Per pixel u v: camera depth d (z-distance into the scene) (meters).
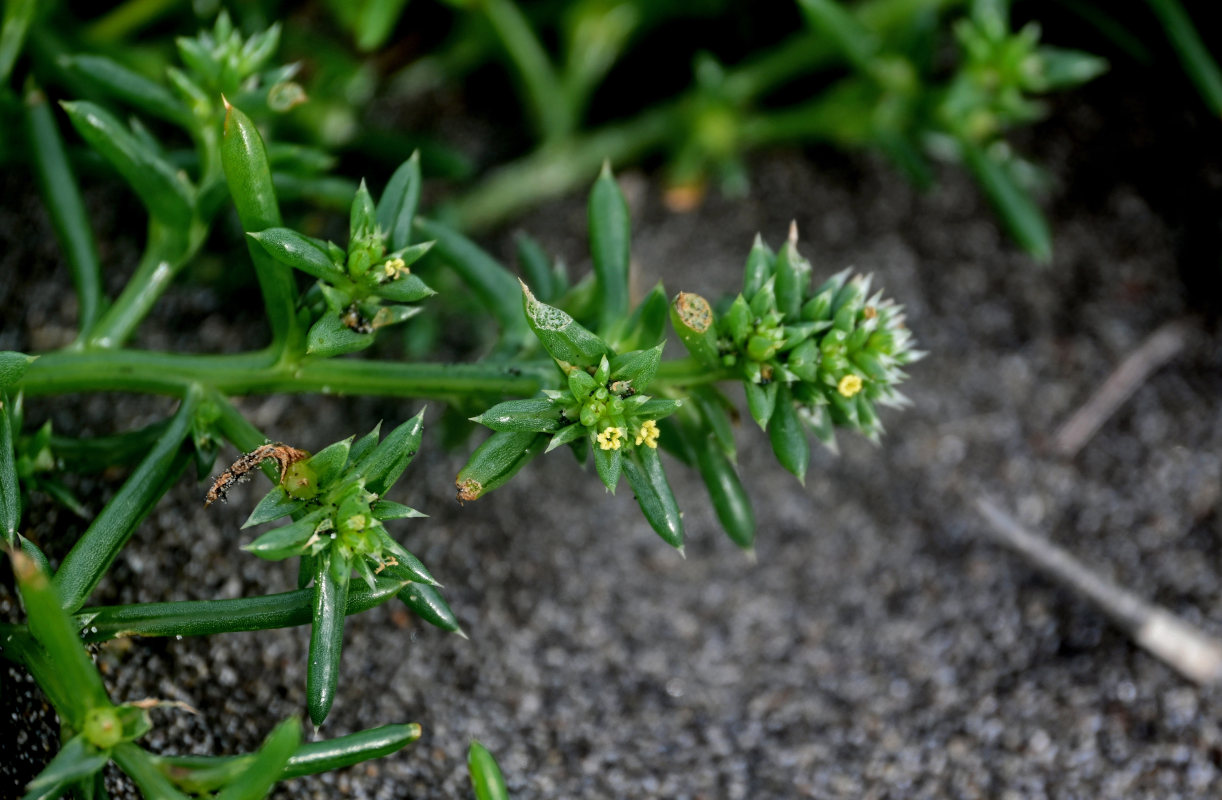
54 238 0.38
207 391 0.33
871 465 0.39
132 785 0.34
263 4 0.40
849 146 0.42
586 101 0.42
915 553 0.39
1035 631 0.38
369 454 0.32
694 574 0.38
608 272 0.34
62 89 0.38
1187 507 0.39
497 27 0.40
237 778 0.31
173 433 0.33
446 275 0.39
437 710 0.36
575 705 0.37
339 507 0.32
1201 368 0.40
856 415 0.33
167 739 0.35
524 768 0.36
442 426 0.36
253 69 0.34
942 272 0.41
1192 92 0.42
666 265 0.41
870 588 0.39
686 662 0.38
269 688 0.35
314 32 0.41
